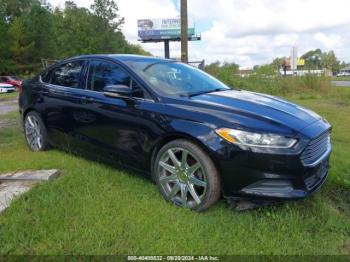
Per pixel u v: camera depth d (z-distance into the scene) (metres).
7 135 7.20
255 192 2.90
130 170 3.82
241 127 2.91
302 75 17.36
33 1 48.91
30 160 4.51
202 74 4.50
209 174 3.02
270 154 2.82
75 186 3.62
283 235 2.80
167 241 2.68
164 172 3.37
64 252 2.54
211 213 3.12
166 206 3.23
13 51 42.22
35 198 3.30
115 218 2.98
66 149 4.70
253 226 2.91
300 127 3.00
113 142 3.81
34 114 5.07
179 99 3.39
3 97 21.66
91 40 52.72
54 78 4.83
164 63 4.26
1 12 46.88
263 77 17.11
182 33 9.77
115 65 3.98
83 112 4.13
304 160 2.92
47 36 45.66
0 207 3.13
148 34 62.75
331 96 14.80
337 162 4.56
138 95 3.60
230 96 3.66
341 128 7.12
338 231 2.91
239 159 2.88
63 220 2.93
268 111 3.19
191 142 3.12
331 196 3.64
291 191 2.91
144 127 3.45
